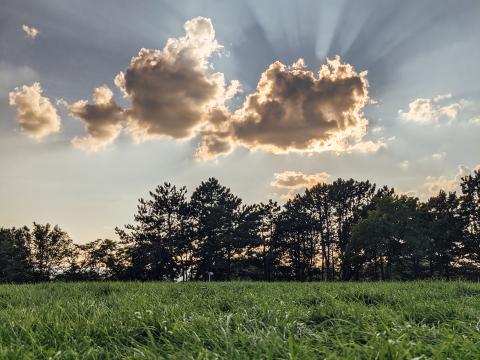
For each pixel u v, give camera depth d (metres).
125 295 9.42
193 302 7.95
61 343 4.24
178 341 4.31
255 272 69.69
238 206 69.69
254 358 3.42
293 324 4.79
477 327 4.65
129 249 63.94
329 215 74.12
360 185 71.31
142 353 3.74
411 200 56.34
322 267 73.06
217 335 4.14
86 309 6.10
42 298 9.56
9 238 72.38
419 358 3.24
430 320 5.76
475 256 54.84
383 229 50.69
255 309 5.93
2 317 5.71
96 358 3.85
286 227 71.88
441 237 54.66
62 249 71.81
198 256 64.25
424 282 14.92
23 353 3.74
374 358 3.40
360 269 64.56
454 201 58.56
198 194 67.25
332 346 3.96
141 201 64.69
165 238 64.50
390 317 5.21
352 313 5.52
